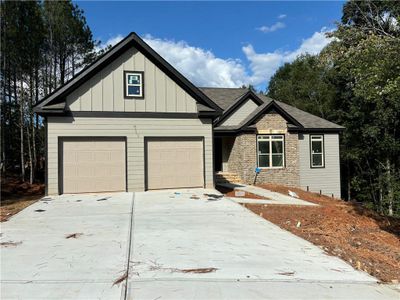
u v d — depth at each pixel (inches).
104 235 267.9
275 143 689.0
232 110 732.0
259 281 172.4
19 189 751.7
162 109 536.7
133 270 186.5
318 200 570.6
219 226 302.7
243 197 498.9
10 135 886.4
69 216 345.7
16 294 155.6
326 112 1122.0
